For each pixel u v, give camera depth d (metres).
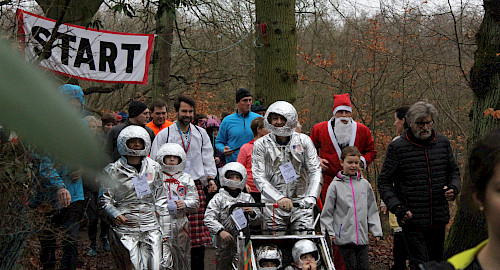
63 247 4.56
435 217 4.71
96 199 6.15
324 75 14.25
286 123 4.50
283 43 8.92
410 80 11.62
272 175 4.67
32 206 3.35
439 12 8.96
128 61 8.43
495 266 0.90
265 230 4.20
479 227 4.98
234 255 5.05
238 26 14.63
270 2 8.95
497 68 5.02
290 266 4.17
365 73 10.59
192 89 17.67
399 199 4.86
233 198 5.13
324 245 4.05
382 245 7.12
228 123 6.89
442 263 0.94
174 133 5.72
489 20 5.13
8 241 2.95
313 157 4.66
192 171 5.72
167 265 4.64
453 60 10.26
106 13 13.00
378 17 10.09
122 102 16.27
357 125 5.84
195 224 5.53
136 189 4.47
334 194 5.00
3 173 2.72
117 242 4.52
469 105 11.47
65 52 5.04
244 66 17.52
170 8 7.78
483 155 0.90
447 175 4.83
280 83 8.94
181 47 15.94
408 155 4.73
